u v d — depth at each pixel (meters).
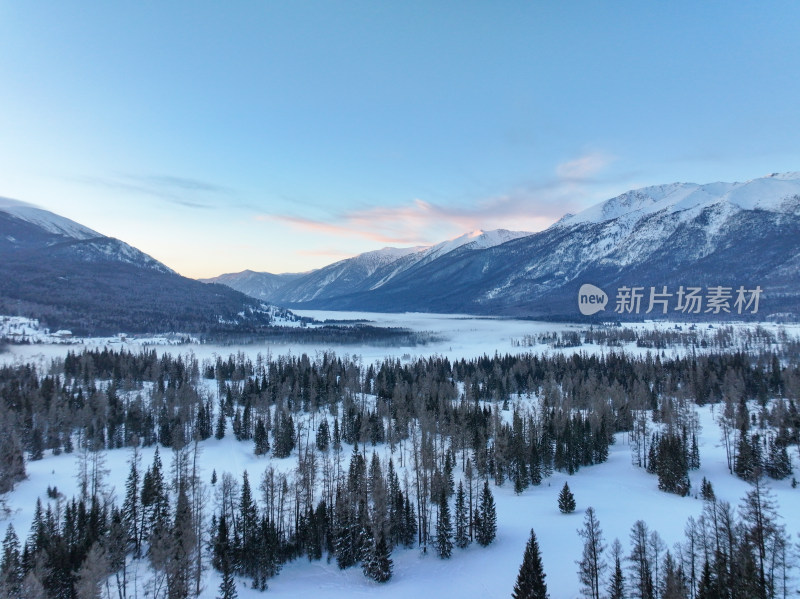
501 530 96.62
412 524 96.81
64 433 156.38
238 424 176.75
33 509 109.62
